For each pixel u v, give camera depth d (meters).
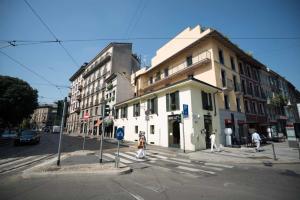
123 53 39.03
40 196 4.60
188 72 21.84
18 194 4.75
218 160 10.09
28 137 19.03
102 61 40.03
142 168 8.09
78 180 6.10
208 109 17.16
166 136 17.70
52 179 6.21
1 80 27.94
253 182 5.80
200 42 20.69
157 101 19.75
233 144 18.17
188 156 11.62
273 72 34.38
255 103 26.06
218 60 19.81
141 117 22.50
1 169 7.74
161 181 5.99
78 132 47.78
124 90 32.81
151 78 29.73
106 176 6.64
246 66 26.48
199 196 4.57
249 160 9.80
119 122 28.89
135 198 4.46
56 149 15.17
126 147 17.30
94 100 42.16
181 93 16.66
